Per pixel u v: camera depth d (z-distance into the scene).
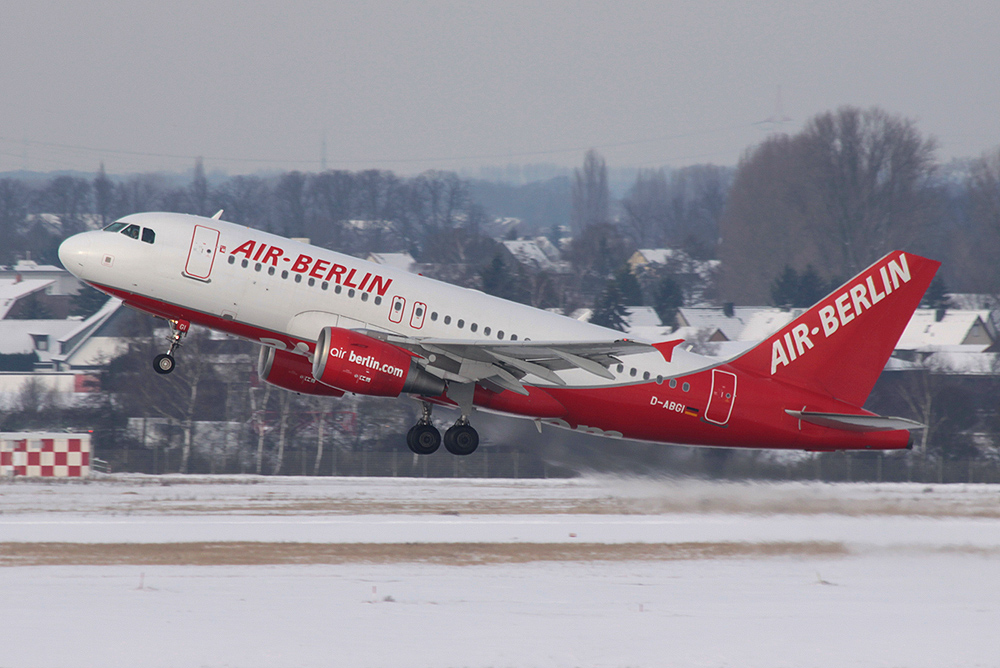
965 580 98.62
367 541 108.50
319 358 100.25
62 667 65.00
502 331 104.81
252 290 101.88
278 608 79.56
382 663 66.69
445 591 86.88
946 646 74.25
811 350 112.62
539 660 68.19
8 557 97.12
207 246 102.12
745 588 91.94
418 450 110.44
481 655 68.81
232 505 131.88
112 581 88.12
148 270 100.88
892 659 70.94
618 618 79.00
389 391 100.62
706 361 111.75
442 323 103.94
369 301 103.00
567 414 109.06
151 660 66.56
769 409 111.38
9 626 73.25
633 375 109.00
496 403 106.31
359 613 78.50
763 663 69.19
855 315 112.56
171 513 124.50
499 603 83.00
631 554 105.31
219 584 87.75
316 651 68.81
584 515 129.00
